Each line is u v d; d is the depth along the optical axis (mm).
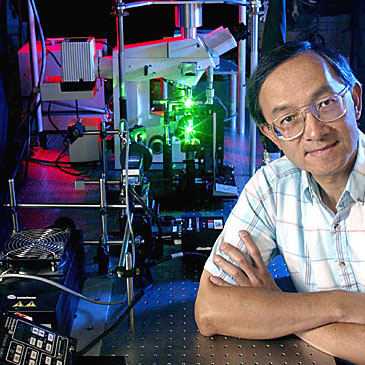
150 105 2980
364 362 1252
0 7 3232
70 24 4453
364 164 1347
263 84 1229
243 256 1448
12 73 3498
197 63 2436
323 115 1189
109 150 3076
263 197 1521
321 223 1423
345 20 5070
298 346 1373
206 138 2559
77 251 1677
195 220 1918
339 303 1276
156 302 1615
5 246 1561
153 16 4453
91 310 1582
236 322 1339
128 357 1360
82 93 2416
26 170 2723
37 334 1253
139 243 1716
